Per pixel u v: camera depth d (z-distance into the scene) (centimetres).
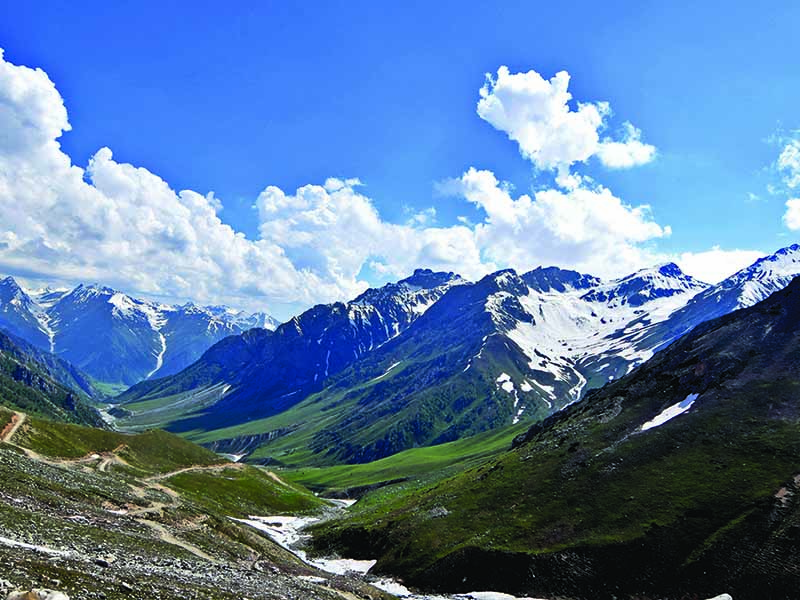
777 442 9119
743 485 8344
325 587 6931
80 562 3453
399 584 8900
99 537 5041
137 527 6712
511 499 10281
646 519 8294
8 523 4091
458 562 8675
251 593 4381
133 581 3334
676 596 7100
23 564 2728
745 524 7556
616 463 10088
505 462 12412
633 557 7706
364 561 10531
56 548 3847
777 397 10388
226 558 6850
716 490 8419
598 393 15875
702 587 7044
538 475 10825
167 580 3784
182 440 19675
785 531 7250
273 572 7075
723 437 9788
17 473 7238
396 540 10369
